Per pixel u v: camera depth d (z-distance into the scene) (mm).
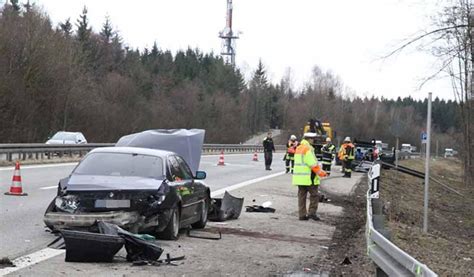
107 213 9352
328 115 131125
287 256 9922
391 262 6457
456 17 15477
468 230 19688
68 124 56125
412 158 82812
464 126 37625
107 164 10305
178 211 10562
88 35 87375
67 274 7449
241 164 39000
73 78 57219
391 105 147875
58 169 24906
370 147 43844
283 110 146750
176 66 120125
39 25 52094
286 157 32000
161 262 8516
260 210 15953
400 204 22578
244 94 132375
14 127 45688
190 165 14828
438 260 11586
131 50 105188
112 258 8289
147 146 14734
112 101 71375
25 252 8719
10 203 13898
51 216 9352
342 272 8922
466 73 19297
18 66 49031
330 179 29859
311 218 14875
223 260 9117
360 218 15914
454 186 37844
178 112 91688
